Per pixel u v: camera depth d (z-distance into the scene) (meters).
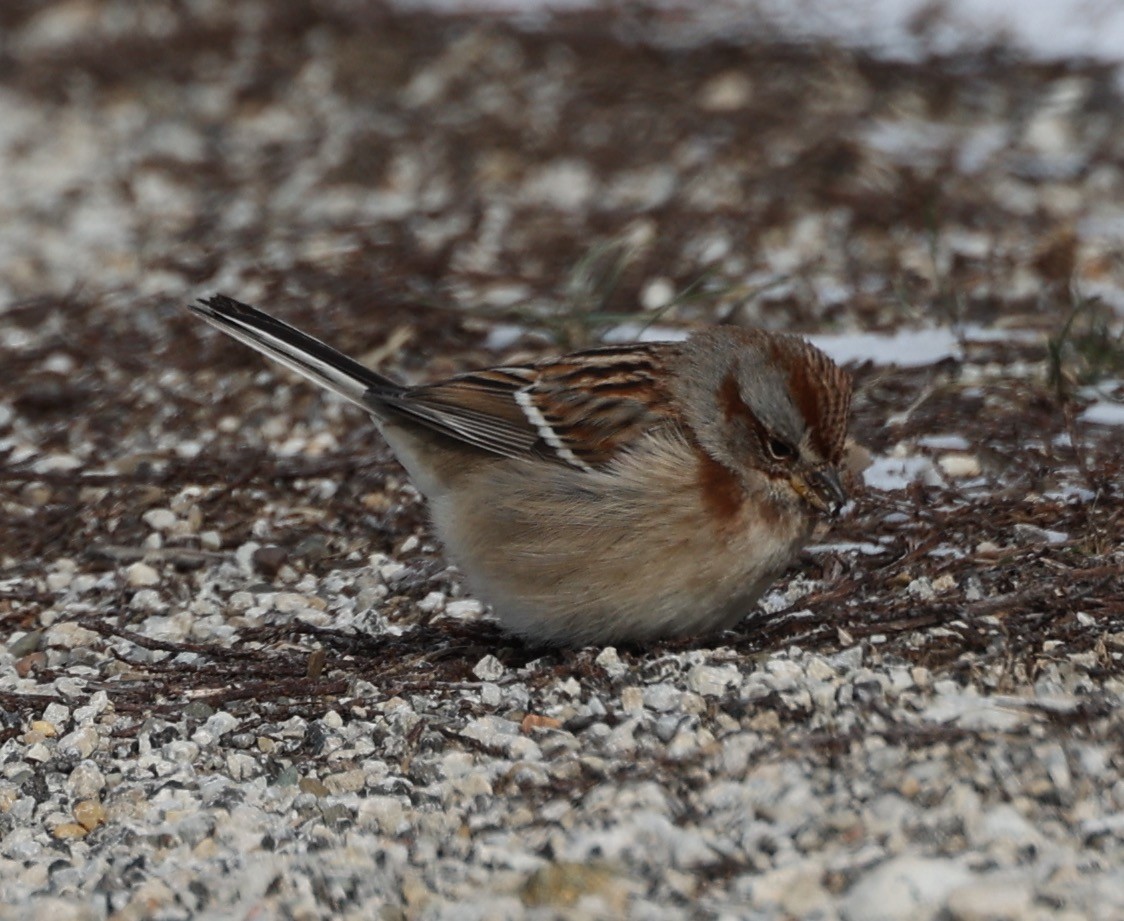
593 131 21.61
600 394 10.09
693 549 9.78
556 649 10.45
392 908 7.83
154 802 9.03
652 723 9.17
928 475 12.32
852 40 23.19
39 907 8.00
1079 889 7.14
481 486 10.26
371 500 13.02
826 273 17.06
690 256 17.55
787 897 7.40
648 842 7.98
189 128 23.34
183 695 10.18
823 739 8.57
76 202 21.03
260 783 9.18
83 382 15.55
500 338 15.80
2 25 26.75
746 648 10.12
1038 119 21.38
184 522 12.88
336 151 21.80
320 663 10.34
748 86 22.48
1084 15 23.66
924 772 8.23
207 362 15.55
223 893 8.07
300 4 25.88
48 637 11.16
